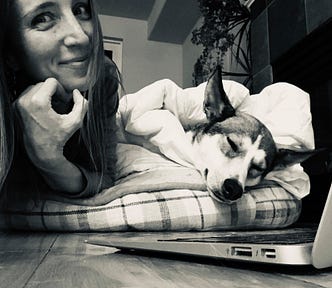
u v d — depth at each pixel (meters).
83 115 0.98
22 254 0.65
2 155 0.87
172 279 0.42
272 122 1.59
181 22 3.59
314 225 1.49
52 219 1.10
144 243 0.61
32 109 0.90
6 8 0.97
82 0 1.06
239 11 2.81
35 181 1.15
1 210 1.15
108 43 3.74
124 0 3.55
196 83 3.02
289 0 2.54
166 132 1.35
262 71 2.83
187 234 1.00
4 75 0.94
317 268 0.44
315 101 2.28
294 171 1.44
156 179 1.20
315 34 2.22
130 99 1.41
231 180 1.19
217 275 0.44
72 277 0.44
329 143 2.11
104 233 1.09
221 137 1.36
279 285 0.39
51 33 1.01
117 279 0.42
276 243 0.44
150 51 3.85
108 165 1.24
